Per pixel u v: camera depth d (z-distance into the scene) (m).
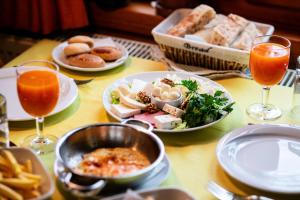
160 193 0.95
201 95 1.30
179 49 1.62
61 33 2.29
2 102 1.15
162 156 1.06
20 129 1.28
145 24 2.21
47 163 1.13
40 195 0.98
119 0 2.21
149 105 1.33
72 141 1.12
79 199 1.01
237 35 1.70
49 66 1.62
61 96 1.41
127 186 1.01
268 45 1.38
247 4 2.13
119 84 1.47
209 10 1.76
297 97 1.41
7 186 0.97
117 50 1.67
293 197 1.05
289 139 1.23
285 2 2.04
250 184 1.04
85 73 1.59
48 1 2.18
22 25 2.28
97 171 1.05
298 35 2.03
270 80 1.35
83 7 2.21
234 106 1.41
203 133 1.28
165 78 1.44
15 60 1.66
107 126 1.16
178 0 2.08
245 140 1.22
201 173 1.12
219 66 1.61
